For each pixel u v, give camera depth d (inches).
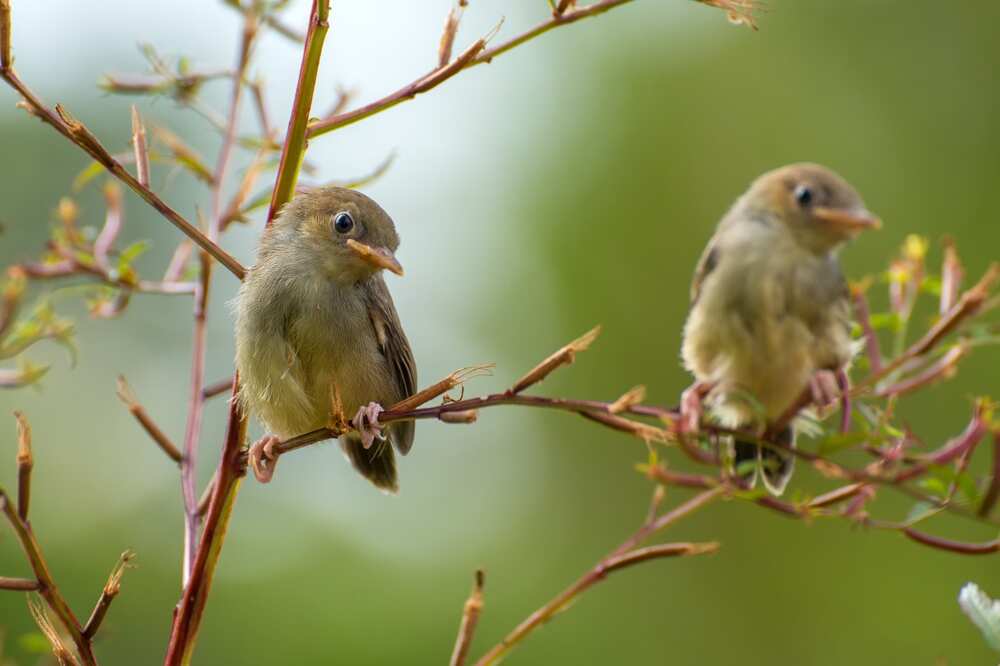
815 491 541.6
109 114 631.8
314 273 291.0
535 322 645.9
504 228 663.8
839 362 261.1
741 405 258.2
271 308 287.1
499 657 232.2
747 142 628.4
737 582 586.9
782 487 260.5
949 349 249.0
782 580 581.0
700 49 646.5
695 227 626.2
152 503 587.2
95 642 244.2
